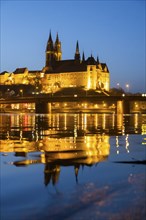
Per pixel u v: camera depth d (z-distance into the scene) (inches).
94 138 2268.7
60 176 960.9
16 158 1278.3
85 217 634.8
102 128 3521.2
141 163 1187.9
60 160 1232.2
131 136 2460.6
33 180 911.7
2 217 637.3
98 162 1197.7
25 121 4997.5
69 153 1428.4
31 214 651.5
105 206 692.7
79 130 3169.3
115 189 818.2
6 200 736.3
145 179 926.4
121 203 710.5
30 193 788.6
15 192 797.9
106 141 2041.1
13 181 903.1
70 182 890.1
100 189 819.4
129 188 828.0
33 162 1184.2
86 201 725.9
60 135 2534.5
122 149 1620.3
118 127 3725.4
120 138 2277.3
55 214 650.2
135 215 642.8
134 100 7716.5
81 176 961.5
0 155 1359.5
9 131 2965.1
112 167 1105.4
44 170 1044.5
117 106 7829.7
